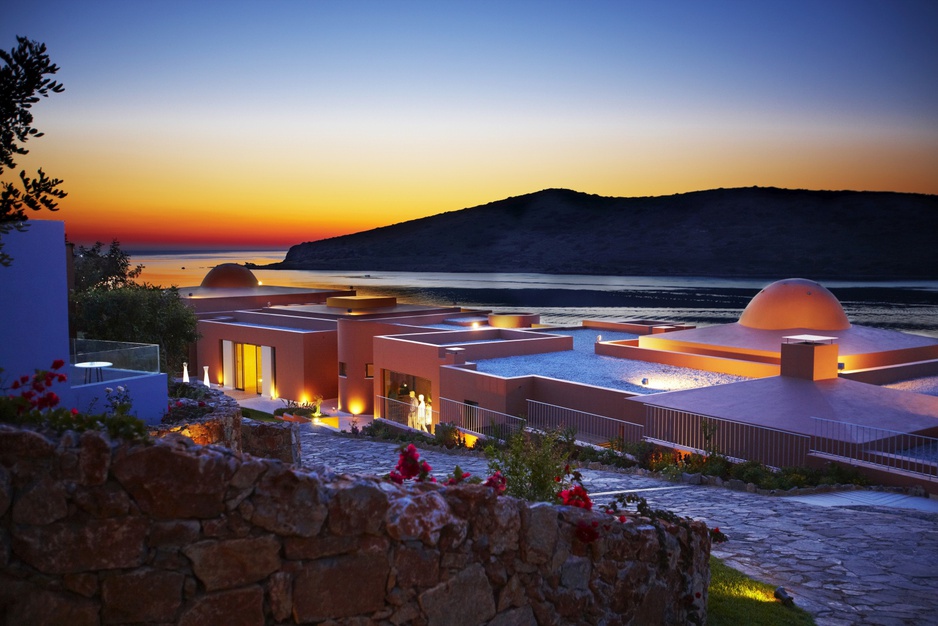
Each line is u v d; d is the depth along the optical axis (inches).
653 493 550.9
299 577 145.6
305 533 145.9
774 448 679.7
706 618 248.2
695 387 849.5
